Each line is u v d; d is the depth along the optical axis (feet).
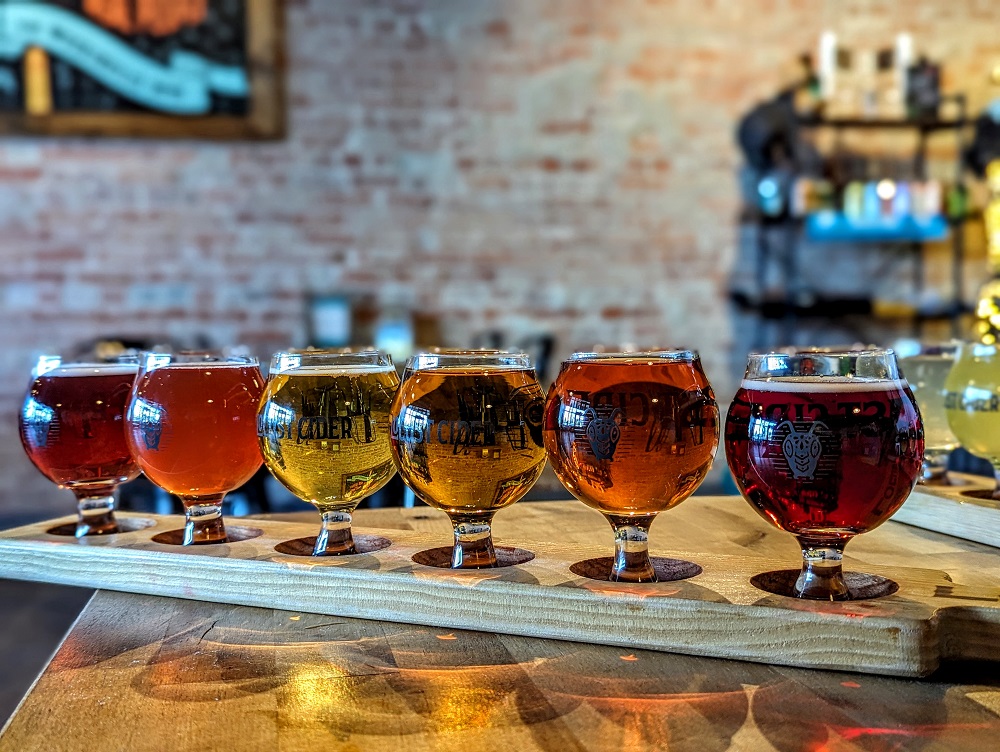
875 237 14.66
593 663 1.97
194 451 2.66
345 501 2.60
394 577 2.31
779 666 1.94
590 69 14.79
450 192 14.67
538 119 14.75
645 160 14.97
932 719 1.64
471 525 2.44
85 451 2.89
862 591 2.09
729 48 14.96
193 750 1.56
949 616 1.96
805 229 15.29
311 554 2.58
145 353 2.78
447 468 2.31
